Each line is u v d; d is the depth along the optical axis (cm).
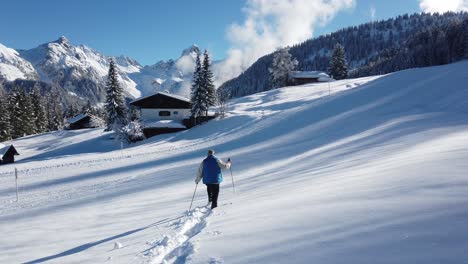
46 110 10169
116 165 2767
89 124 7912
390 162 784
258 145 2894
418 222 313
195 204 862
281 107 5609
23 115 7906
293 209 494
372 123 2427
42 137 6800
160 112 5900
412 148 995
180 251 430
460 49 9600
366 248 282
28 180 2366
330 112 3591
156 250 452
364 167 807
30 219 950
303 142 2455
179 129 5544
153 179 1697
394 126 1970
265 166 1655
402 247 266
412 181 501
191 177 1567
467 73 3300
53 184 2103
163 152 3453
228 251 370
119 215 837
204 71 5503
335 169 912
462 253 231
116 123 5856
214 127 5025
